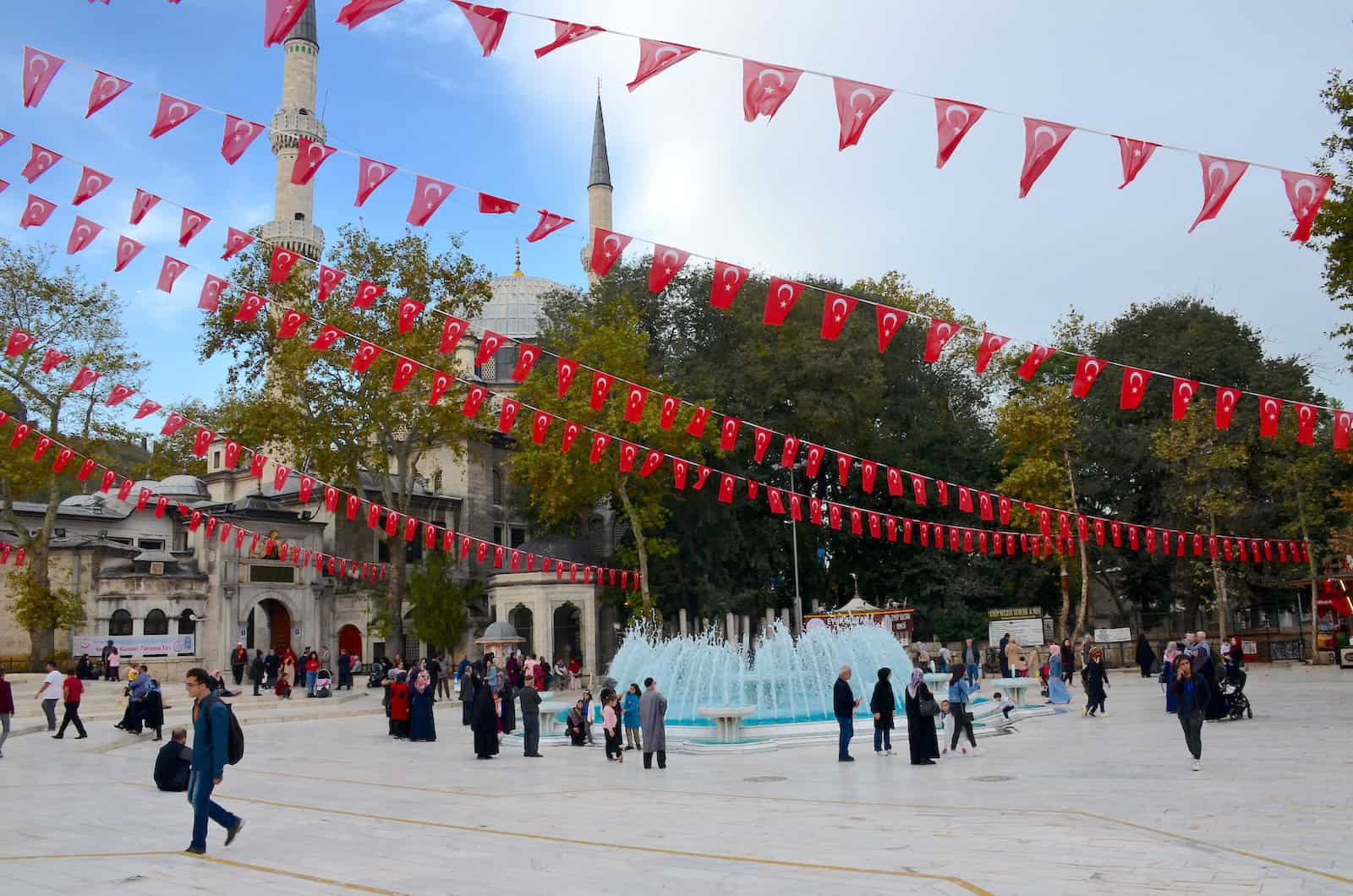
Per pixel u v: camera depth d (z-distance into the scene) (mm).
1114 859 10258
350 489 53938
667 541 52719
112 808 15734
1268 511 51500
